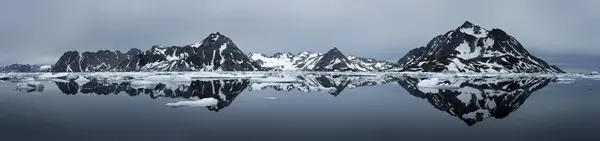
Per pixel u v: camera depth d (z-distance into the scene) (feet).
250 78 407.85
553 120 85.81
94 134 71.31
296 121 84.94
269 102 127.54
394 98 143.23
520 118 89.30
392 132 72.43
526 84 259.39
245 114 95.91
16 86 246.68
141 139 67.26
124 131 74.43
